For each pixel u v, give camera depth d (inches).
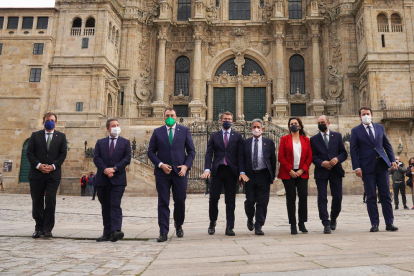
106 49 1502.2
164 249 216.1
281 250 187.5
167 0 1736.0
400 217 433.4
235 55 1797.5
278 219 414.0
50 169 291.1
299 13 1784.0
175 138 284.7
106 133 1360.7
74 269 167.0
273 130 1162.6
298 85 1747.0
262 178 288.8
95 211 550.3
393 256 155.6
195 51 1721.2
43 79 1435.8
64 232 310.0
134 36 1705.2
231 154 293.9
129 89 1653.5
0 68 1450.5
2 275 154.8
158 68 1694.1
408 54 1401.3
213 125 1205.1
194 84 1694.1
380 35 1430.9
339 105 1620.3
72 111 1432.1
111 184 280.2
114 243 257.1
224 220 418.3
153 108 1658.5
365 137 306.0
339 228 315.6
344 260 151.1
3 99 1429.6
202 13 1739.7
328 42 1696.6
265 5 1792.6
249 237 259.0
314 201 743.1
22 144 1396.4
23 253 214.2
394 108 1373.0
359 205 647.1
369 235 245.8
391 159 301.1
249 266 149.5
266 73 1763.0
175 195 277.9
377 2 1451.8
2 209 562.9
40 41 1462.8
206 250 202.5
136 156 1130.7
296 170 289.4
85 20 1497.3
